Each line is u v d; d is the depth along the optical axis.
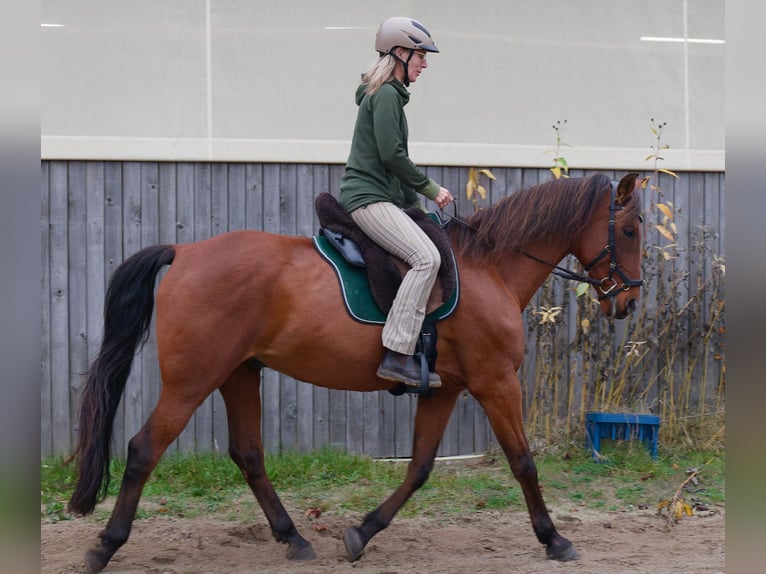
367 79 3.93
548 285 5.82
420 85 5.81
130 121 5.49
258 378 4.12
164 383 3.68
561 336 5.97
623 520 4.73
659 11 6.09
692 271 6.22
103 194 5.48
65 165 5.44
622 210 4.14
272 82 5.63
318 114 5.69
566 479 5.40
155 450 3.66
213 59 5.56
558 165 5.68
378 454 5.75
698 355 6.17
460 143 5.89
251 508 4.86
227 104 5.59
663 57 6.12
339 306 3.75
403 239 3.77
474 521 4.71
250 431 4.11
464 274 3.96
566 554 4.00
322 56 5.68
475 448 5.91
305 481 5.29
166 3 5.50
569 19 5.98
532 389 5.95
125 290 3.75
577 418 5.95
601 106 6.07
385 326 3.74
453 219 4.10
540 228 4.11
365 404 5.73
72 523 4.60
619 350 6.00
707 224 6.25
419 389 3.87
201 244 3.84
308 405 5.66
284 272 3.76
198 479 5.23
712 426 6.06
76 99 5.43
